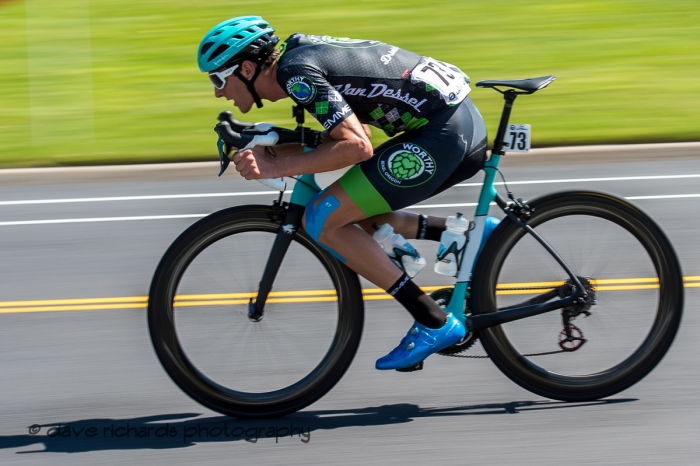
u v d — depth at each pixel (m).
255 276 6.97
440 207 11.41
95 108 17.48
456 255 6.54
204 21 22.52
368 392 6.94
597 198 6.55
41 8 24.28
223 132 5.95
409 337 6.43
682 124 15.62
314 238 6.28
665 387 6.88
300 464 5.88
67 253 10.27
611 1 24.00
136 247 10.41
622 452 5.92
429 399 6.80
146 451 6.09
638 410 6.54
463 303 6.58
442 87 6.08
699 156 14.10
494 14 22.95
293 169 5.88
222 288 7.00
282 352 6.98
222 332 7.04
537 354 6.80
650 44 20.89
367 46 6.13
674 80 18.56
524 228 6.55
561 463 5.80
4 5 24.45
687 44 20.92
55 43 21.42
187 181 13.33
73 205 12.21
